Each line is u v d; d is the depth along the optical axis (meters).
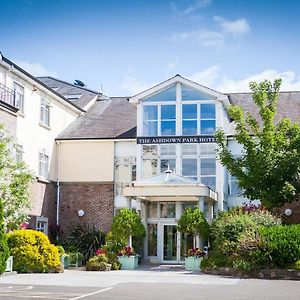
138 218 26.75
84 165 32.84
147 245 29.62
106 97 39.06
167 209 29.91
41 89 30.77
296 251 20.80
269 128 26.47
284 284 17.91
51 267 22.86
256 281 19.03
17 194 21.80
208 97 30.80
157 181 27.47
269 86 27.56
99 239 29.88
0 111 24.14
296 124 27.11
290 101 34.94
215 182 30.16
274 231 21.36
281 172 25.91
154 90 31.06
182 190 26.81
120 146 32.69
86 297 13.96
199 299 13.72
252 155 26.33
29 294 14.50
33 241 22.94
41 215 30.69
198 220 25.72
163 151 30.86
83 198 32.56
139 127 31.19
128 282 18.39
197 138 30.48
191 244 29.14
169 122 31.00
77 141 32.94
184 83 30.88
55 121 32.88
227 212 26.62
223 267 22.00
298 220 29.41
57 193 32.75
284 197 25.91
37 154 30.39
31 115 29.69
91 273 22.73
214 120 30.59
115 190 32.34
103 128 33.91
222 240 23.16
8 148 24.25
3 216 20.64
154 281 18.80
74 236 30.53
